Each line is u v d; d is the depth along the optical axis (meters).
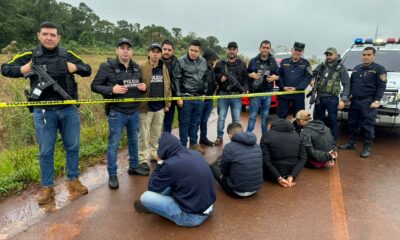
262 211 3.65
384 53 6.97
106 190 4.04
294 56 5.82
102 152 5.29
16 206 3.61
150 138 4.99
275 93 5.71
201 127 5.91
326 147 4.76
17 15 51.16
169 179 3.15
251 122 6.06
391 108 5.69
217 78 5.69
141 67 4.44
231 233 3.21
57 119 3.66
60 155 5.00
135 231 3.20
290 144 4.25
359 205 3.83
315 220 3.48
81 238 3.06
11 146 5.61
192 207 3.18
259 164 3.82
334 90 5.54
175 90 5.02
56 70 3.51
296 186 4.33
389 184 4.45
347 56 7.27
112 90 3.86
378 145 6.20
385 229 3.33
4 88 8.04
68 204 3.67
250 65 5.94
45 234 3.10
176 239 3.09
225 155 3.81
